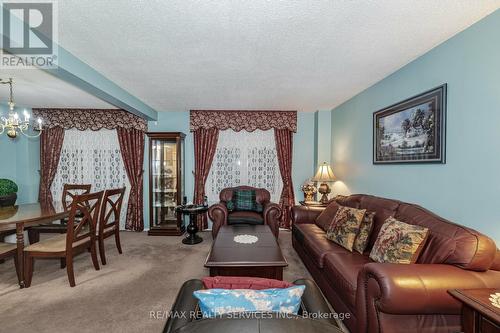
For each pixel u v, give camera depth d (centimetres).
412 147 243
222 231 308
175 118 479
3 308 212
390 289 139
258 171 482
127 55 230
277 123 471
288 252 350
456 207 197
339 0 155
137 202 467
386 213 236
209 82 307
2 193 381
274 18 174
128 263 309
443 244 165
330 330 79
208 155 469
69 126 455
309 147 488
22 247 248
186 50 221
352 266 200
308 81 304
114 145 472
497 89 166
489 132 171
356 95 361
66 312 207
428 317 152
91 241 282
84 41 203
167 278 268
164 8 162
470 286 139
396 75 270
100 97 309
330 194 448
